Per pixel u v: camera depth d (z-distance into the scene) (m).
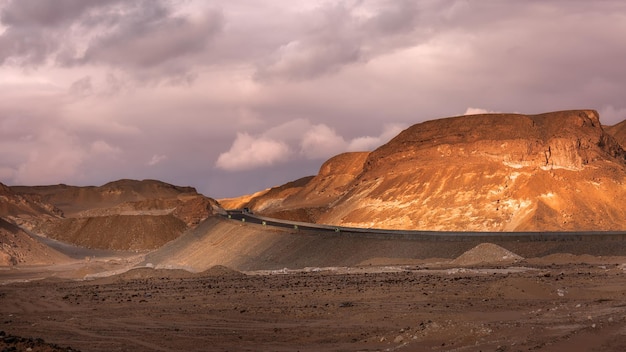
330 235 128.62
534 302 56.38
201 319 57.38
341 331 48.53
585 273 76.56
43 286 93.56
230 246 152.25
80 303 70.44
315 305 61.84
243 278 92.75
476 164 191.25
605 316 42.94
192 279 94.69
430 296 62.88
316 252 122.94
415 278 79.44
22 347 35.56
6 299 74.00
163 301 69.94
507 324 41.44
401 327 48.38
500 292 61.34
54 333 52.09
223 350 43.72
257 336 48.47
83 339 49.19
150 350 44.44
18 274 146.25
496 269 86.06
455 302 59.03
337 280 82.69
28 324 56.91
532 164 183.75
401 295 65.00
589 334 35.28
